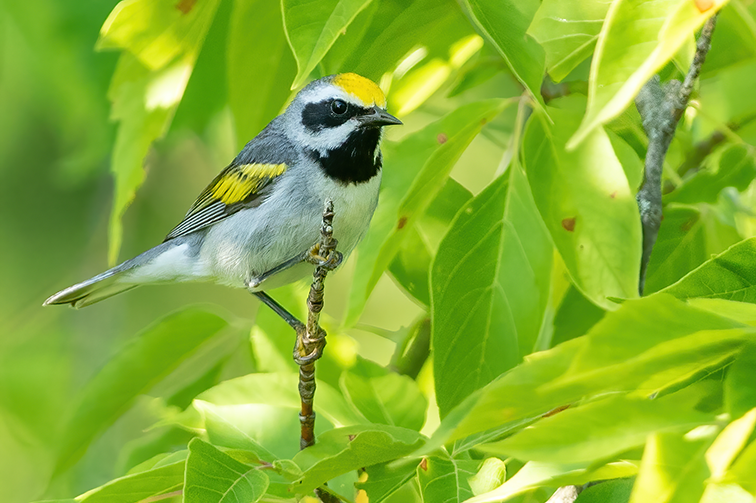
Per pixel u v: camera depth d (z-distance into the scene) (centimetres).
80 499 549
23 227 1648
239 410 672
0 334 1464
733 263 489
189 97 1056
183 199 1666
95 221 1575
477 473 561
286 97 803
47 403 1389
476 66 863
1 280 1623
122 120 744
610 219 612
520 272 634
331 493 603
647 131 717
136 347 932
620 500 494
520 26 577
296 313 894
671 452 333
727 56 732
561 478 418
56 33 1104
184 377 1125
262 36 764
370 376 739
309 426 640
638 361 337
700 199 792
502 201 650
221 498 496
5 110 1525
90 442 967
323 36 507
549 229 619
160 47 707
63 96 1202
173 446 943
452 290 630
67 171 1302
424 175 630
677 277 801
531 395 341
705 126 968
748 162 790
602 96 376
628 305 345
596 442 357
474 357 625
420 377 1016
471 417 344
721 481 323
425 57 848
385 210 659
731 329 342
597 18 636
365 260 646
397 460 598
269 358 870
